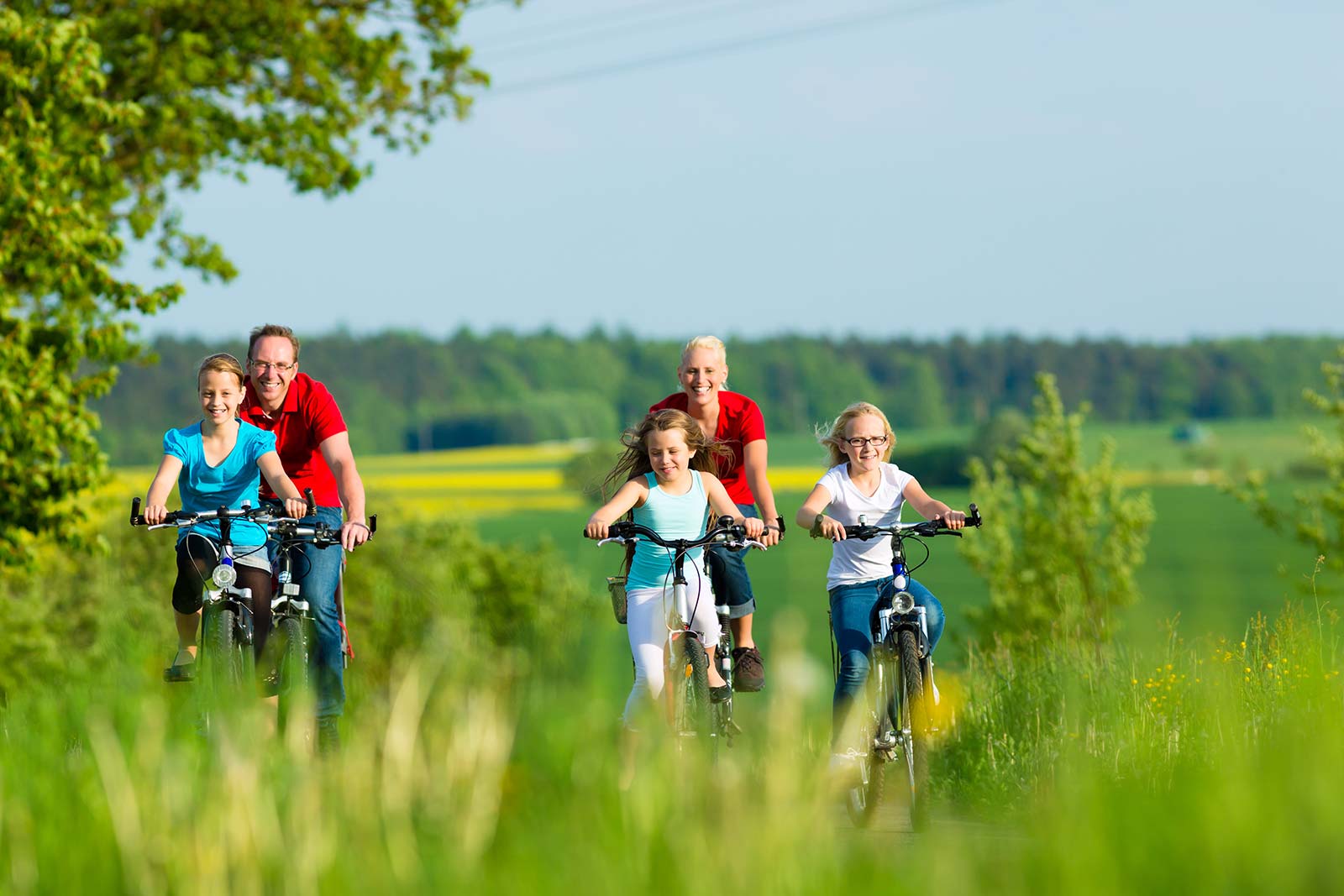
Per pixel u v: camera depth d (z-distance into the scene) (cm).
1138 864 1195
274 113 7938
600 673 1645
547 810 1385
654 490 2547
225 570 2486
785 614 1258
